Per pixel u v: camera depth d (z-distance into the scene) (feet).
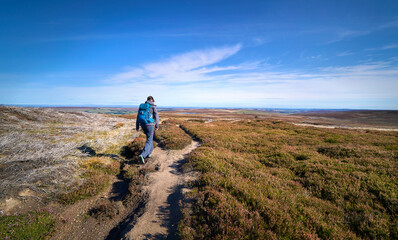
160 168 25.96
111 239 14.03
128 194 19.71
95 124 60.03
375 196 17.31
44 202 16.89
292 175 23.81
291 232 12.09
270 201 15.49
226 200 15.34
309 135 60.54
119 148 35.29
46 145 28.78
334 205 16.31
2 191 15.88
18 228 13.53
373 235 12.28
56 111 63.41
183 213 14.46
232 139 46.98
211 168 23.36
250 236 11.64
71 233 14.56
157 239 12.60
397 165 25.07
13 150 25.17
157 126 27.43
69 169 22.88
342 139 50.98
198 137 51.57
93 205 18.08
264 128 79.97
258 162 28.58
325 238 12.00
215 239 11.34
